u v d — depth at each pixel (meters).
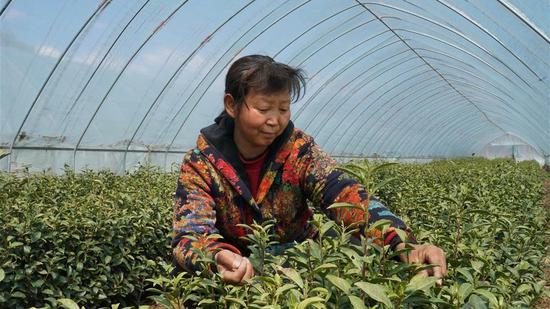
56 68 11.08
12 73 10.52
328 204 2.38
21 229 5.44
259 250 2.07
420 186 7.06
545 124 20.06
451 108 27.38
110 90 12.59
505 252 2.74
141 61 12.43
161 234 6.78
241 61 2.19
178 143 15.45
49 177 9.23
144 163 14.88
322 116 19.58
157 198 7.00
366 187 1.89
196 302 2.21
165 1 10.87
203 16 11.83
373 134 24.14
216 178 2.38
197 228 2.25
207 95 14.62
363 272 1.73
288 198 2.48
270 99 2.14
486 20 11.86
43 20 9.93
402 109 23.72
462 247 2.28
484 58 16.06
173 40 12.27
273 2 12.15
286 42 14.33
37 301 5.77
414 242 2.04
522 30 11.16
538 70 12.83
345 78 17.97
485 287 1.82
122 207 6.86
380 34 15.95
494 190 6.08
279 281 1.83
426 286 1.53
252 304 1.70
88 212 6.24
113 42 11.34
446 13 12.95
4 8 9.26
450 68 19.73
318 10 13.16
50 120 12.07
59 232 5.82
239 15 12.26
